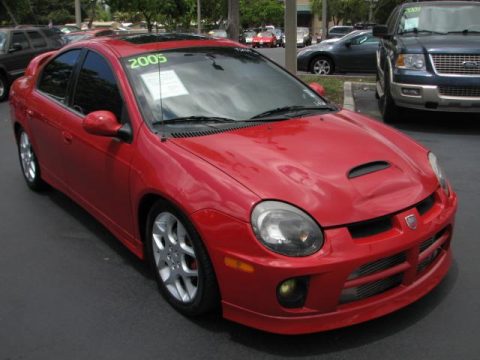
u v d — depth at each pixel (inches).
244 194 117.2
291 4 370.6
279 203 115.3
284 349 121.2
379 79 408.5
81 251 173.6
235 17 445.1
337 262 111.3
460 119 361.7
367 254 113.5
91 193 171.5
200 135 142.7
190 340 125.8
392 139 152.1
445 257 137.0
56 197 223.1
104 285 152.0
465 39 325.4
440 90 313.9
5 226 194.7
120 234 159.2
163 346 124.1
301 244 111.7
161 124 147.0
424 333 126.0
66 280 155.6
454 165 257.4
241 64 175.0
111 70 164.4
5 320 136.5
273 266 110.5
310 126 150.7
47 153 200.7
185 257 131.7
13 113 230.5
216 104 156.7
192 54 171.3
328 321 115.5
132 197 144.1
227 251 116.0
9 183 243.1
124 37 185.0
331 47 631.8
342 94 440.5
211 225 118.3
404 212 121.8
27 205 215.0
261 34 1798.7
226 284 118.7
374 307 119.0
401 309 134.6
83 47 186.4
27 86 220.5
